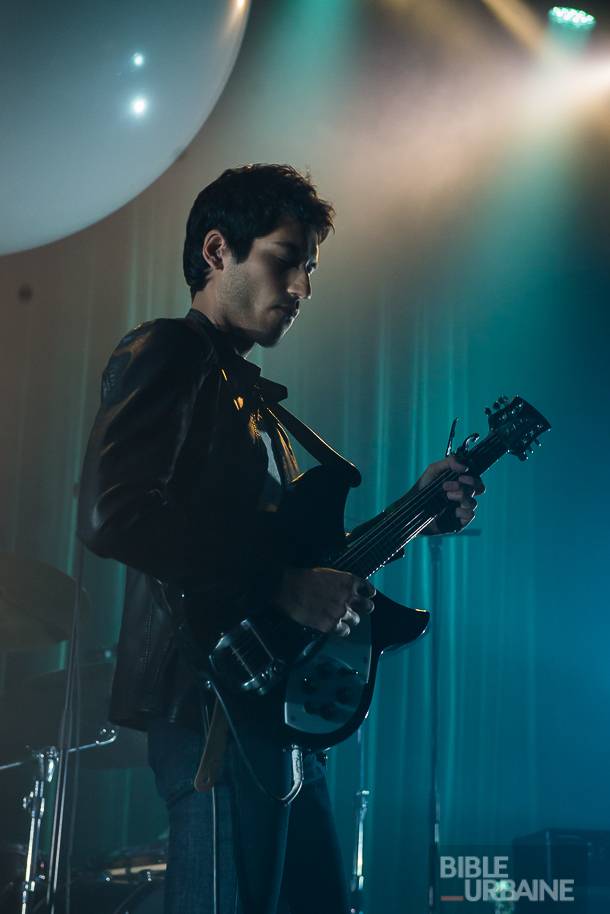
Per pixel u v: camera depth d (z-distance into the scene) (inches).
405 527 62.9
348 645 54.9
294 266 58.8
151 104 86.3
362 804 158.6
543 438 232.8
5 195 88.7
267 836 50.9
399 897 199.9
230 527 53.9
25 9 73.4
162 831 193.6
